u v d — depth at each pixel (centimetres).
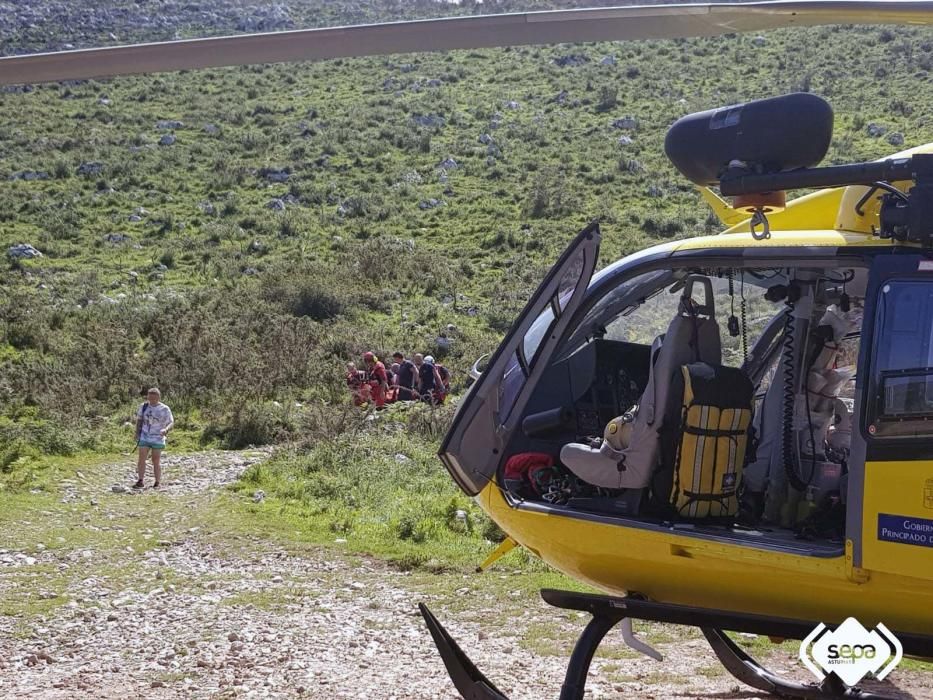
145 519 1169
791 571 419
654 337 550
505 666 674
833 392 477
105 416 1788
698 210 3656
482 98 5197
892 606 407
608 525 461
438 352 2508
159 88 5462
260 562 985
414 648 721
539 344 489
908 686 612
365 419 1652
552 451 548
